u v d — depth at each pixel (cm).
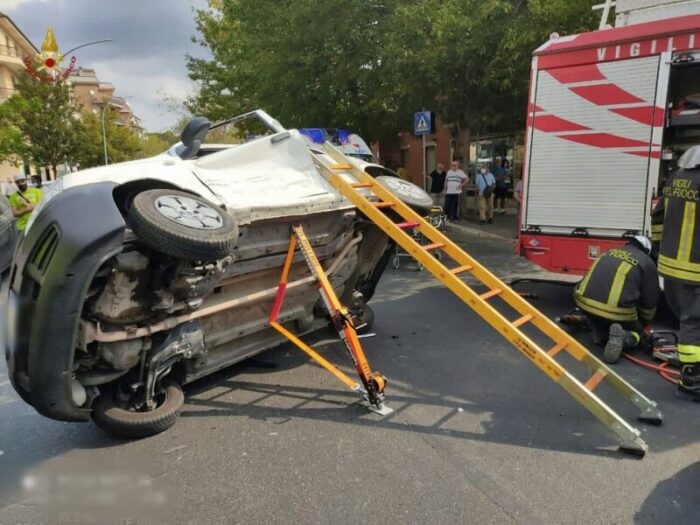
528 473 308
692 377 401
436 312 644
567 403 399
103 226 288
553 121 604
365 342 539
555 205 611
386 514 274
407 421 374
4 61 3962
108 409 345
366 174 474
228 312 391
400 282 816
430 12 1044
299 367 477
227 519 274
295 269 432
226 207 348
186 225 300
